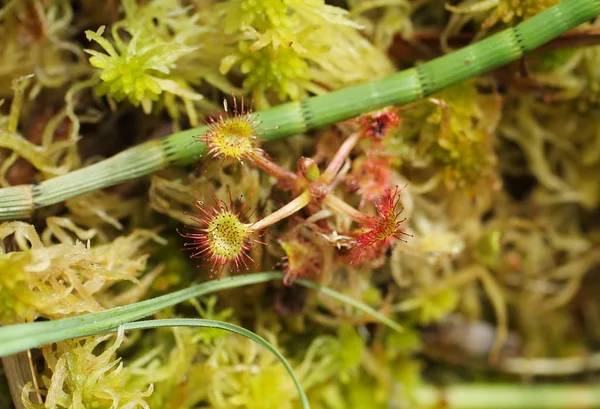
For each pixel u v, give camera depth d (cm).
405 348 26
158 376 22
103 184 21
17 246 21
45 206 21
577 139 26
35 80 23
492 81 23
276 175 21
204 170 22
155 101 22
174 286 23
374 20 24
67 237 22
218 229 20
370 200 22
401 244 23
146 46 21
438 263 24
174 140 21
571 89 24
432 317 26
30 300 20
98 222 23
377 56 23
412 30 24
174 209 23
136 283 22
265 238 23
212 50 22
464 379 28
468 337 26
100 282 21
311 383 23
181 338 22
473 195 24
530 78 23
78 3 23
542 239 27
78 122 22
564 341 28
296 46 21
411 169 24
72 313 21
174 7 22
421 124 23
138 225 23
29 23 23
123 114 23
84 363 21
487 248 25
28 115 23
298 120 21
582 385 28
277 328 24
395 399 26
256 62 22
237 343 23
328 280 23
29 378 21
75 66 23
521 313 27
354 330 24
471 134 23
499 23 23
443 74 21
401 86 21
